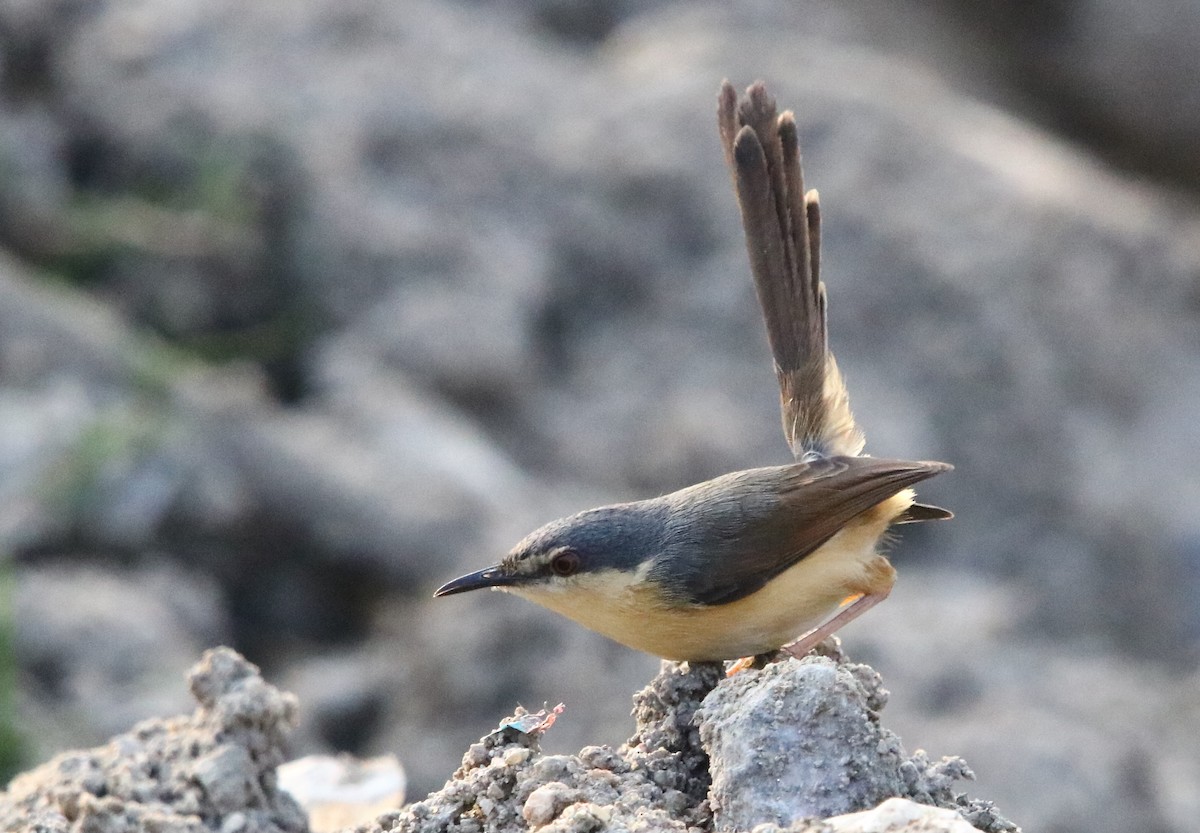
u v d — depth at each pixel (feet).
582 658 39.11
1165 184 79.97
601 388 52.49
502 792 19.44
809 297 25.09
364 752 40.11
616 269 55.11
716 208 56.49
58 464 42.14
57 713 36.58
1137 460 53.88
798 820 17.62
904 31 77.61
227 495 43.75
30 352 45.01
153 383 45.37
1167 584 51.55
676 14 71.82
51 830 21.75
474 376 51.01
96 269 51.31
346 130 56.18
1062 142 76.89
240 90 56.65
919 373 54.44
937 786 19.31
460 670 39.52
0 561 38.34
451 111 57.67
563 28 69.62
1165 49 79.51
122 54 57.31
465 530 44.86
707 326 54.19
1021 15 82.89
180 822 21.77
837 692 18.47
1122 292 57.93
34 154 53.16
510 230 54.90
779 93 62.28
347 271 52.54
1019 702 42.04
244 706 22.99
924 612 45.75
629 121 59.36
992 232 57.98
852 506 22.22
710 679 22.22
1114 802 39.01
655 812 18.20
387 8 62.49
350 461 45.98
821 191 58.29
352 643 43.88
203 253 51.88
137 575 41.52
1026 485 52.85
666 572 21.80
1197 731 43.65
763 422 51.80
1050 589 51.03
